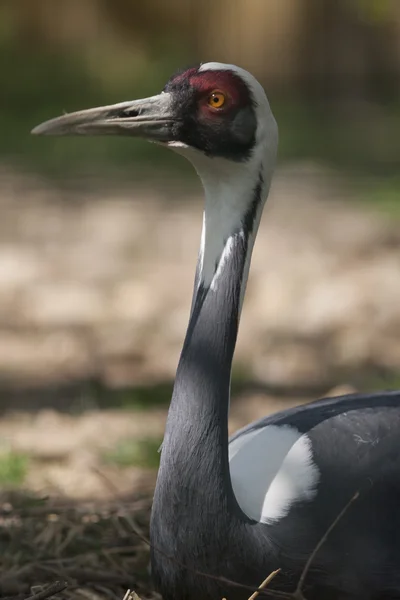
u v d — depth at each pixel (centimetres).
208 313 662
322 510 655
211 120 667
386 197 2539
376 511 662
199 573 646
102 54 4450
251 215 671
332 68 4172
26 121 3600
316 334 1560
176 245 2150
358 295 1688
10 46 4441
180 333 1570
